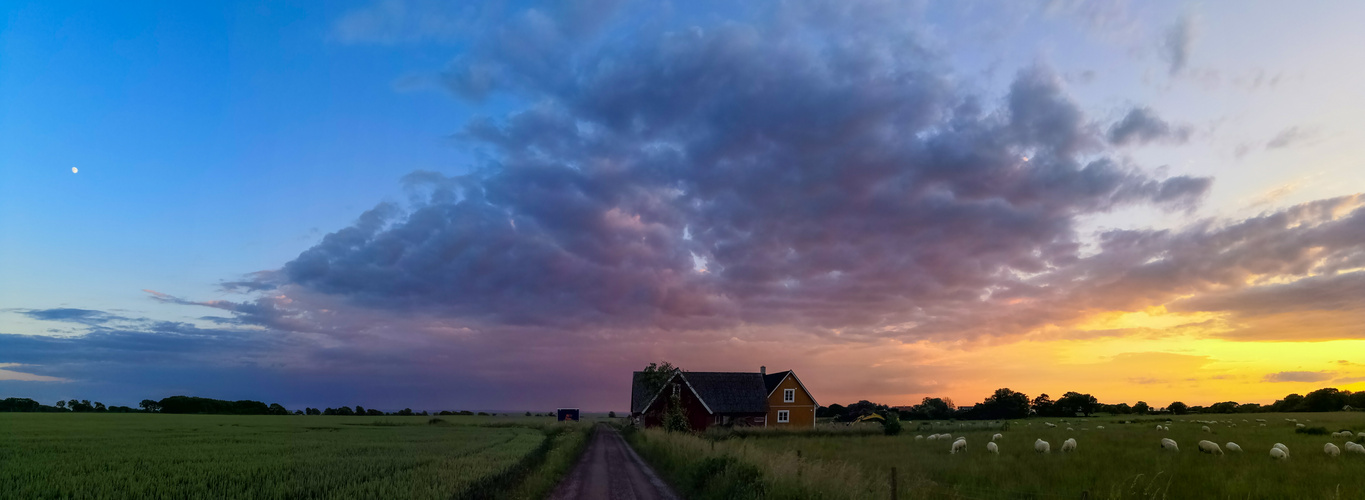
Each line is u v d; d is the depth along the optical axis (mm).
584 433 60094
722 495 18859
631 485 23625
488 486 18844
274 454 31766
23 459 28547
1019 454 31906
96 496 18000
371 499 17031
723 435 51844
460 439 46969
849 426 61969
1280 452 27938
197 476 22250
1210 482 20938
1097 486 20609
